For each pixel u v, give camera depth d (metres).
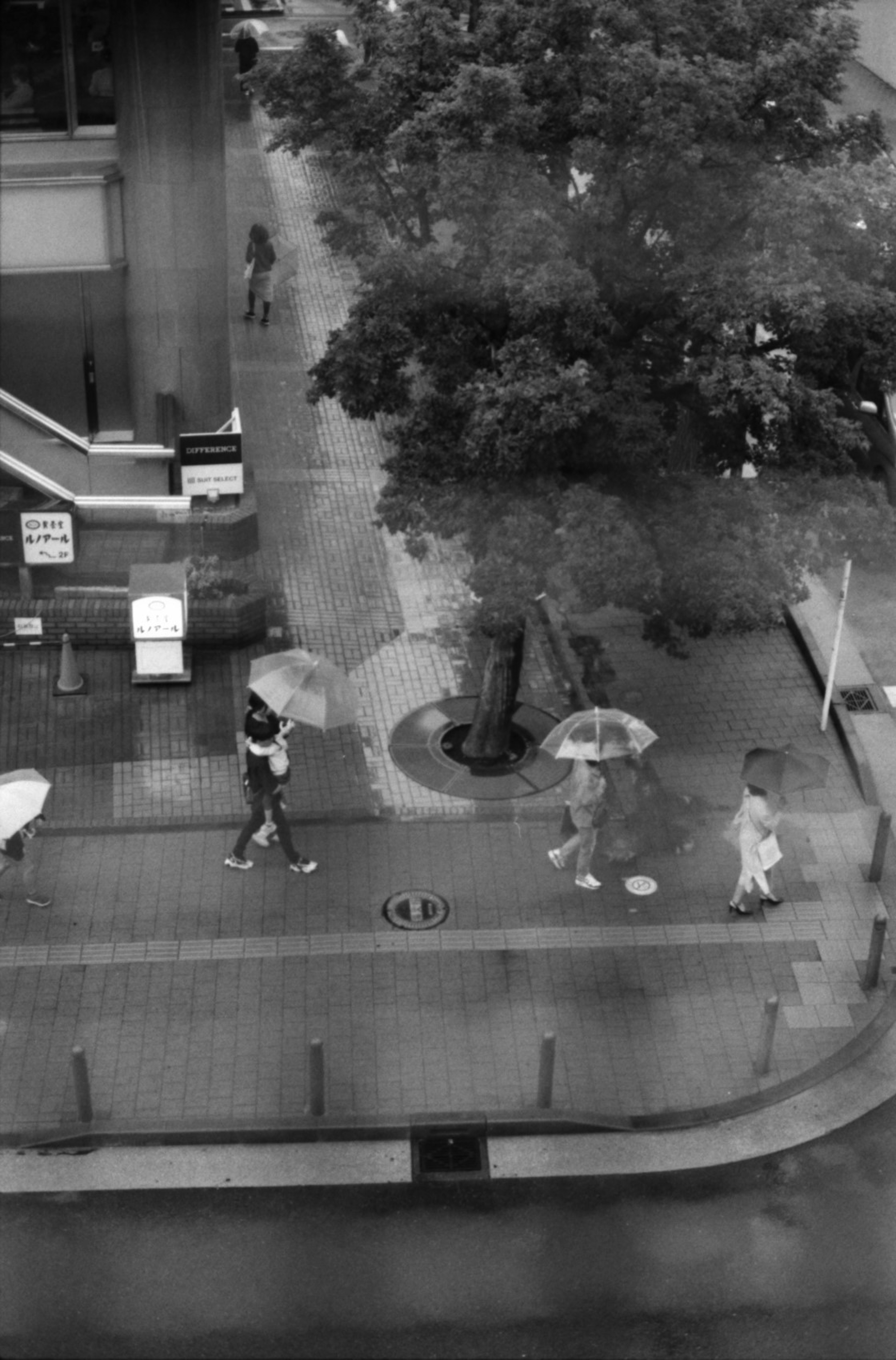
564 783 19.25
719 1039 15.73
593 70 15.62
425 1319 12.96
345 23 37.75
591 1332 12.88
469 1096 14.97
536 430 14.95
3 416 21.95
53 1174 14.20
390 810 18.69
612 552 15.20
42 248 20.84
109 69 20.42
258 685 16.80
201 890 17.42
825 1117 15.00
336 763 19.39
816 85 15.90
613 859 18.02
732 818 18.75
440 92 16.28
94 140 20.77
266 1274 13.34
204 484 22.11
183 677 20.64
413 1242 13.67
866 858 18.22
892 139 23.31
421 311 16.36
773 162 16.36
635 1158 14.52
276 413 27.09
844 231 15.77
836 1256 13.66
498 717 19.31
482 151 15.36
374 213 17.28
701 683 21.16
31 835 16.98
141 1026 15.65
